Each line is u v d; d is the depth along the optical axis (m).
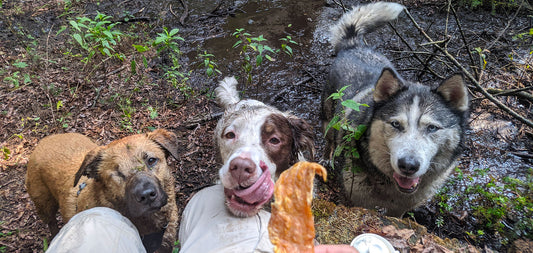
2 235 0.78
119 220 0.41
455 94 0.62
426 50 1.21
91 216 0.39
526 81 1.08
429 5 1.51
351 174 0.73
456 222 0.75
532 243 0.66
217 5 1.61
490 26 1.36
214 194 0.45
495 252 0.67
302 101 1.11
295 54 1.30
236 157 0.44
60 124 1.04
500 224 0.71
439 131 0.60
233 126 0.53
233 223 0.39
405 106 0.61
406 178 0.62
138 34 1.43
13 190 0.88
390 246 0.47
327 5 1.57
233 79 0.89
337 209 0.62
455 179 0.84
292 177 0.34
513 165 0.88
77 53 1.31
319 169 0.34
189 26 1.47
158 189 0.56
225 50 1.33
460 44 1.28
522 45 1.23
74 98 1.12
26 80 1.05
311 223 0.33
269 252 0.37
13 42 1.38
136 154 0.57
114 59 1.27
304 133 0.59
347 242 0.56
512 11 1.42
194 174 0.91
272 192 0.45
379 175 0.68
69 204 0.63
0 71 1.19
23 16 1.53
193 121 1.04
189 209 0.45
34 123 1.05
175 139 0.65
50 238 0.78
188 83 1.20
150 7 1.61
